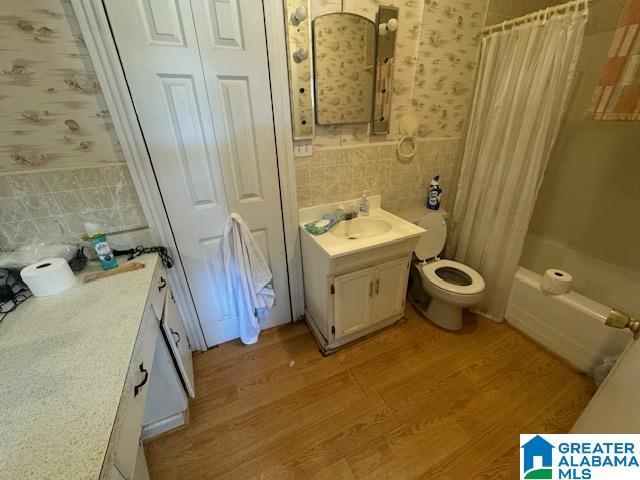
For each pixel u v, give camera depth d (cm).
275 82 132
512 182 162
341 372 156
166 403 121
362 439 123
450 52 171
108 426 55
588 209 180
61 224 118
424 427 127
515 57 152
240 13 116
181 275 149
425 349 170
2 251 111
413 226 160
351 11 138
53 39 98
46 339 79
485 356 163
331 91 147
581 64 169
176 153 126
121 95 110
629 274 164
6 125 101
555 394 139
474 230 194
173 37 110
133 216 130
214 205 143
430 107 182
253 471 113
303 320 199
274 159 147
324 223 161
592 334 145
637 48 116
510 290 180
